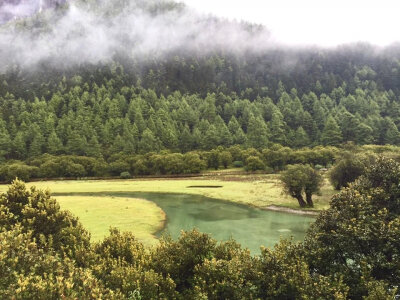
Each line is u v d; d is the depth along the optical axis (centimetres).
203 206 5531
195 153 13150
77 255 1628
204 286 1371
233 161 13512
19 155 14438
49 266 1284
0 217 1788
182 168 11850
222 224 4075
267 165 11975
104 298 1128
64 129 16525
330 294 1261
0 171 11025
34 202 2012
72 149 14775
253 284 1408
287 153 11956
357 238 1471
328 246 1562
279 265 1429
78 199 6122
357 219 1577
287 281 1338
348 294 1360
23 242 1419
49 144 14700
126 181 10294
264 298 1393
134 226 3888
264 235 3472
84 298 1059
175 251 1664
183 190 7644
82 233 1950
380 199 1734
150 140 15075
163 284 1432
